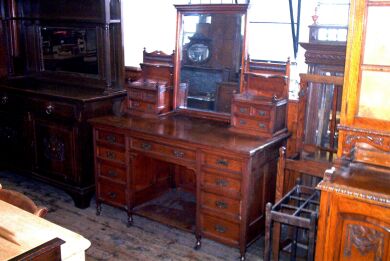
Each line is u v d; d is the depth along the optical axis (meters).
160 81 3.49
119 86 3.75
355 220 1.98
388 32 2.04
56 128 3.61
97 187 3.41
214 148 2.68
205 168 2.78
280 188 2.81
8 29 4.26
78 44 3.88
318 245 2.10
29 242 1.43
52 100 3.55
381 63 2.08
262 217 2.94
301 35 3.63
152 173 3.42
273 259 2.58
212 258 2.86
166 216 3.18
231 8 3.05
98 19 3.63
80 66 3.93
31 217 1.63
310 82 2.78
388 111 2.11
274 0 3.73
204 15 3.19
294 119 3.09
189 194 3.61
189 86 3.36
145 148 3.04
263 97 2.98
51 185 3.76
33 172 3.91
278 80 2.95
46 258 1.29
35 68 4.26
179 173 3.65
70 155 3.56
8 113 3.97
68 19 3.79
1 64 4.28
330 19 3.41
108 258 2.83
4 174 4.32
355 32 2.09
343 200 1.98
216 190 2.77
